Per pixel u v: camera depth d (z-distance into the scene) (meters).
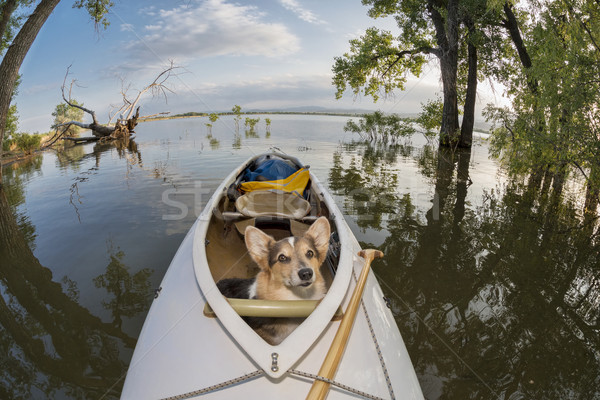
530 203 7.36
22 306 3.67
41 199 7.73
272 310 2.14
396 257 4.79
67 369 2.78
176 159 12.62
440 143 18.17
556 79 6.30
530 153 7.36
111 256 4.80
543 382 2.71
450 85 17.61
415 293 3.95
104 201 7.39
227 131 28.17
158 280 4.16
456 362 2.91
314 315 2.09
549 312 3.61
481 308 3.67
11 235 5.65
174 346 2.13
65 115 26.91
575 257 4.85
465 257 4.82
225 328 2.12
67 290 3.97
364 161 12.36
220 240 3.95
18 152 16.22
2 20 10.46
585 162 6.28
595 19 6.08
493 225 6.04
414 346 3.10
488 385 2.67
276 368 1.80
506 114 7.93
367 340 2.22
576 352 3.05
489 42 14.73
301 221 4.07
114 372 2.75
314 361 1.95
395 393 1.97
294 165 6.88
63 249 5.05
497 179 9.72
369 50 20.17
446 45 17.41
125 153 15.18
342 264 2.69
